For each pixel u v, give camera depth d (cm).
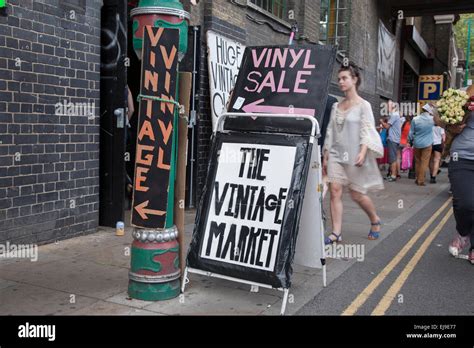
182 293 420
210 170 434
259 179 408
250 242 397
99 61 607
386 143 1432
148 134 388
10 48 494
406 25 2230
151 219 395
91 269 476
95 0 595
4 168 496
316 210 430
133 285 403
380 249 606
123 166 629
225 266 402
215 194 424
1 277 446
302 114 420
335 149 595
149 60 382
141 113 388
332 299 427
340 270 513
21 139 511
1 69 486
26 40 510
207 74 809
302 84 433
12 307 380
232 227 408
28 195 525
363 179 604
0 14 480
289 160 400
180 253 421
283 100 434
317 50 441
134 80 820
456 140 543
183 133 407
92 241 576
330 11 1441
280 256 382
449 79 3172
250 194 408
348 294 441
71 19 562
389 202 987
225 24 835
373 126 574
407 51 2450
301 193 389
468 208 535
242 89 458
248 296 422
